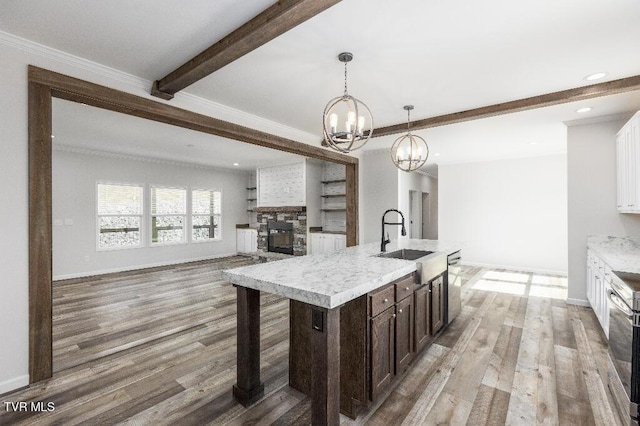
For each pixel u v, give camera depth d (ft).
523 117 13.33
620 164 12.51
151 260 23.73
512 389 7.50
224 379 7.99
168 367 8.57
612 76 9.50
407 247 11.84
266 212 27.25
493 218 22.85
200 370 8.43
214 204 28.40
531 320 12.10
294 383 7.60
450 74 9.42
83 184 20.48
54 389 7.48
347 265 7.98
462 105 12.08
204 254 27.25
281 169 25.68
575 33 7.23
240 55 7.61
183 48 7.95
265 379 8.02
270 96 11.19
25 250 7.54
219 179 28.58
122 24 6.98
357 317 6.59
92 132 15.98
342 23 6.89
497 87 10.37
